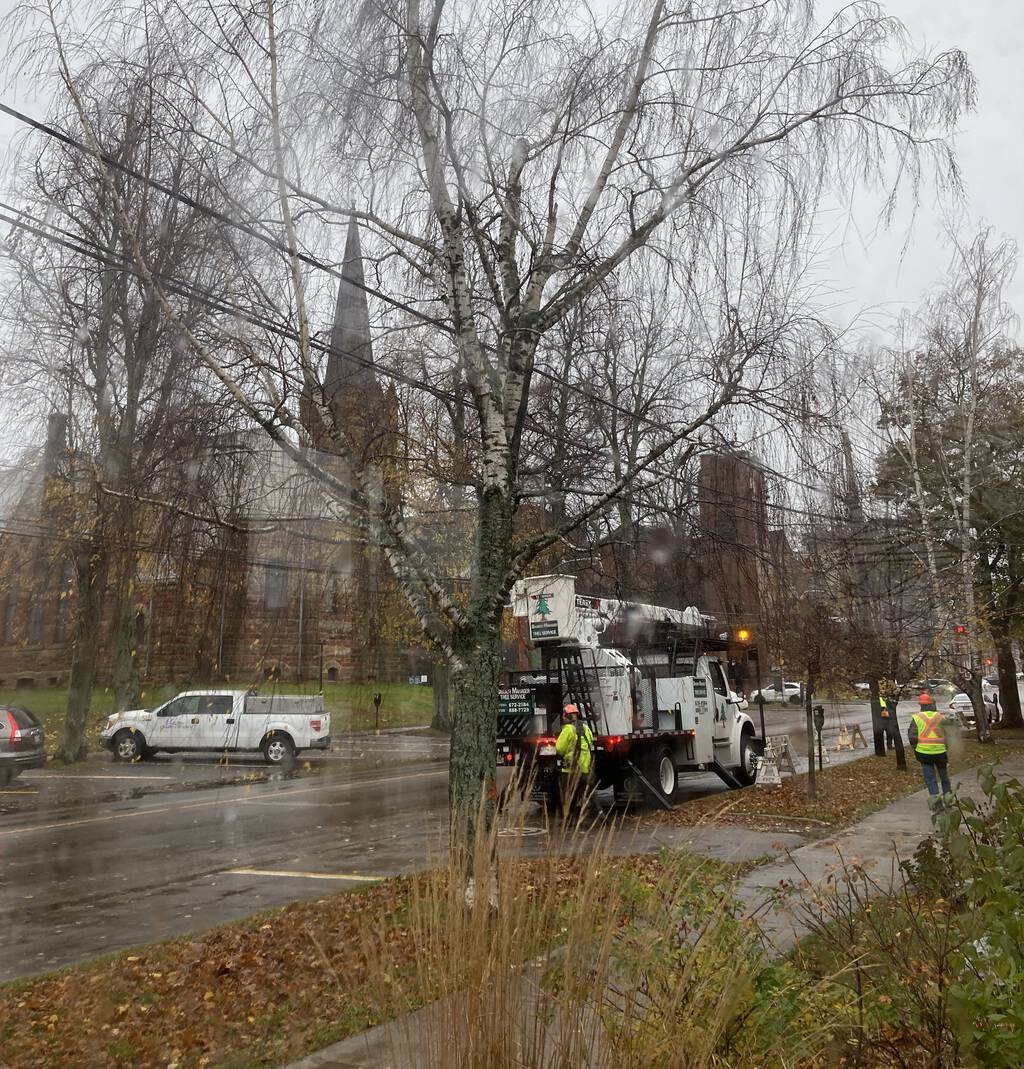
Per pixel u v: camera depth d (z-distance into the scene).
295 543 7.64
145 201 6.71
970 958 3.08
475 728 6.34
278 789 17.72
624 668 14.12
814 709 18.95
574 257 7.34
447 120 7.05
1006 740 27.73
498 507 6.92
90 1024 5.09
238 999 5.33
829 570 13.82
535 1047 2.29
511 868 2.57
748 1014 2.88
